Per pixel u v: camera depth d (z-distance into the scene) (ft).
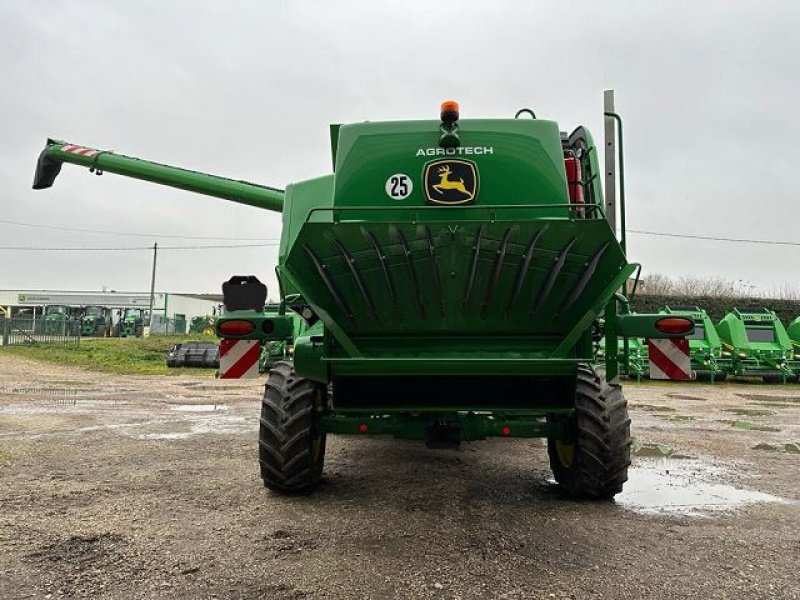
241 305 14.61
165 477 17.22
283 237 21.18
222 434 25.38
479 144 13.80
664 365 13.85
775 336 64.85
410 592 9.45
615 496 15.62
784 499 15.57
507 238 11.89
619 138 14.38
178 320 204.13
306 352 13.25
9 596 9.24
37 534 12.12
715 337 63.16
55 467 18.43
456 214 13.52
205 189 33.24
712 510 14.40
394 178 13.80
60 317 116.47
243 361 14.40
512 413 13.67
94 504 14.37
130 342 100.37
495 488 16.39
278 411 15.02
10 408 33.14
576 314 13.10
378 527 12.68
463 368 12.57
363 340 13.58
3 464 18.69
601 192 16.31
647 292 122.11
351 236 11.94
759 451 22.80
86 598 9.20
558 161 13.87
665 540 12.07
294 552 11.19
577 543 11.82
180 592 9.43
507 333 13.41
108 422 28.68
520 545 11.66
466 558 10.92
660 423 30.86
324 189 21.29
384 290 12.75
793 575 10.27
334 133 19.35
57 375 59.67
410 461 20.02
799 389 57.93
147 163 34.04
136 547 11.41
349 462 19.77
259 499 14.89
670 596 9.39
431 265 12.34
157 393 44.65
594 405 14.76
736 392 53.42
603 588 9.65
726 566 10.66
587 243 11.94
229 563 10.63
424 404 13.19
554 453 16.49
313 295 13.05
